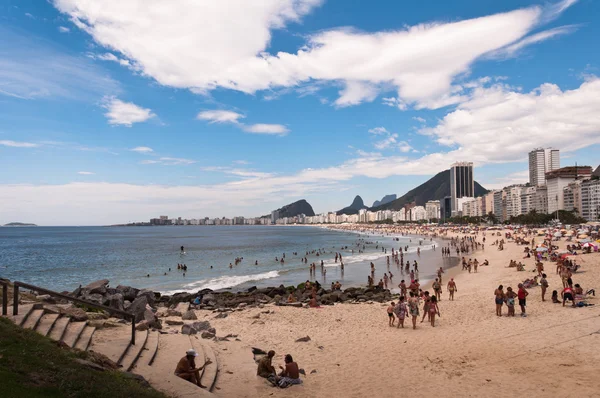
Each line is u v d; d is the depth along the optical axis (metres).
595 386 12.28
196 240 173.25
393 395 12.30
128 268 68.88
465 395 12.13
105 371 9.93
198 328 19.56
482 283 40.53
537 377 13.27
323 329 22.23
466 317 23.84
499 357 15.69
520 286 23.16
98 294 30.19
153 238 194.75
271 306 31.47
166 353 13.92
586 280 33.84
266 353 16.97
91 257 90.25
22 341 10.10
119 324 15.88
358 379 13.80
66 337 12.30
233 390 12.09
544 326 19.98
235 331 21.59
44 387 7.80
